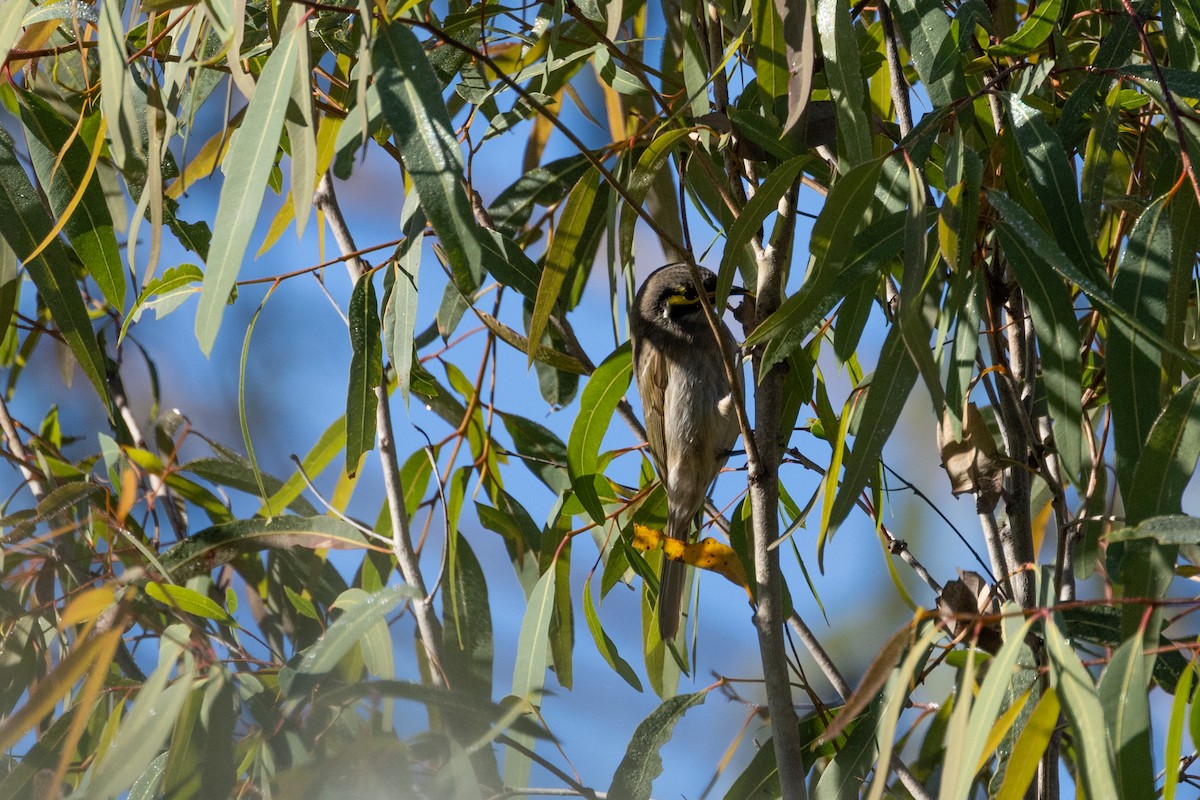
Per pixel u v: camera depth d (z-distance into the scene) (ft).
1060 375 17.12
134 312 22.35
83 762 22.47
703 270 29.73
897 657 15.02
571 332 25.68
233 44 17.53
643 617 26.35
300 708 19.21
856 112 18.13
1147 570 15.64
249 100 17.20
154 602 22.34
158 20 23.08
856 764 19.86
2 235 21.53
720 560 22.67
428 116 15.78
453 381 28.25
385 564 26.45
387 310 22.82
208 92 23.73
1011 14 22.52
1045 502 26.11
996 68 21.44
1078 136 21.85
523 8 23.93
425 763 19.39
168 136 20.43
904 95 19.56
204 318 16.31
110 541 23.84
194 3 18.35
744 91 22.24
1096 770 13.58
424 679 24.43
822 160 21.38
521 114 25.18
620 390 23.66
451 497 26.02
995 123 20.71
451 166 15.48
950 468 20.22
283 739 19.49
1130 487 15.88
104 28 17.83
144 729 17.54
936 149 21.76
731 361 18.60
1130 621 15.57
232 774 18.70
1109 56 19.81
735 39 20.08
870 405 16.96
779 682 18.24
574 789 21.04
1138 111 22.66
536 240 28.50
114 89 17.61
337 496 26.94
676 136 19.74
